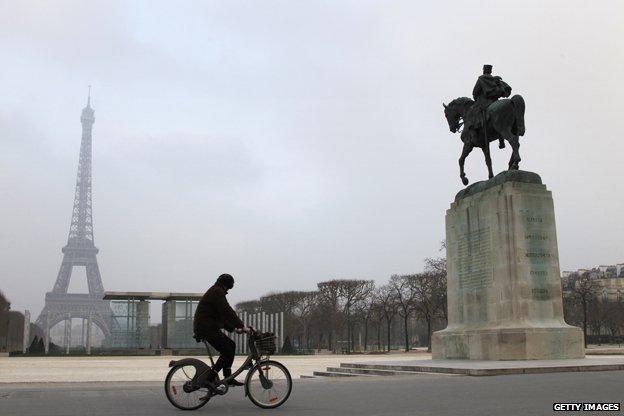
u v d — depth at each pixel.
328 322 159.00
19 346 194.00
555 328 38.53
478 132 45.69
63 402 19.30
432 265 137.12
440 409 17.69
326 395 21.55
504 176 42.16
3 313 161.38
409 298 158.38
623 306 181.88
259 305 183.75
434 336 45.53
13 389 23.89
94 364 69.00
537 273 40.03
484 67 46.06
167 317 116.88
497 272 40.72
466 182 46.91
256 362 18.61
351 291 158.88
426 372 33.62
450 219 46.50
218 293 18.77
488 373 29.98
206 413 17.23
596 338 178.12
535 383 25.05
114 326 118.50
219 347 18.48
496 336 38.50
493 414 16.58
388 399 20.25
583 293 144.12
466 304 43.78
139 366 64.19
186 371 18.23
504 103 43.00
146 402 19.52
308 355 109.62
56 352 115.69
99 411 17.30
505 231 40.38
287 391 18.59
